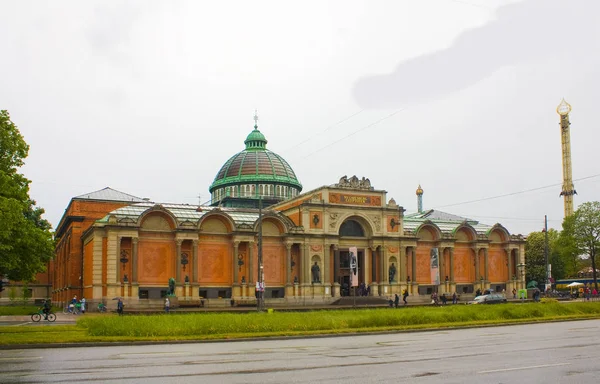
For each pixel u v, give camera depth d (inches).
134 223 3014.3
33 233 2034.9
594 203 4092.0
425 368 868.0
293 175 4544.8
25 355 1106.7
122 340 1360.7
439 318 1932.8
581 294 4042.8
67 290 3624.5
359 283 3631.9
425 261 3882.9
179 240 3120.1
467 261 4015.8
